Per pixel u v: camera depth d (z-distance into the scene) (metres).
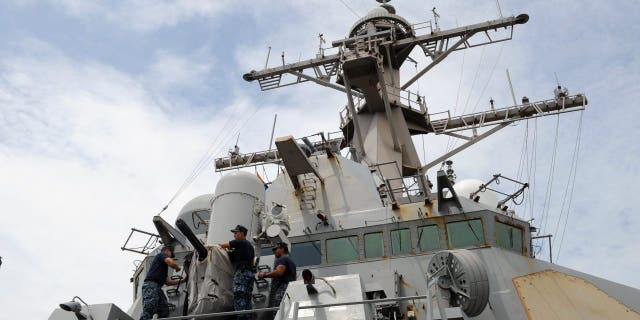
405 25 21.86
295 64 22.05
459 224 12.66
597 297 11.48
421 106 21.38
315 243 13.15
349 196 14.49
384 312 9.99
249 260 9.12
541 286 11.71
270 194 15.36
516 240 12.91
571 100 21.36
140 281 13.50
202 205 16.53
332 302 7.44
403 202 15.74
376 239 12.88
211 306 9.18
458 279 9.45
